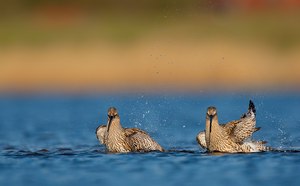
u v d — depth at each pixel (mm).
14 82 46062
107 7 61375
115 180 15555
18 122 29844
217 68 44531
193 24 48469
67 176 16047
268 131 24453
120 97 39438
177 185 15016
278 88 42750
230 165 17000
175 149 19906
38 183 15414
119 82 45000
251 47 46094
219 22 48656
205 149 19531
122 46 47031
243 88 42531
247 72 44812
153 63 45281
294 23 50844
